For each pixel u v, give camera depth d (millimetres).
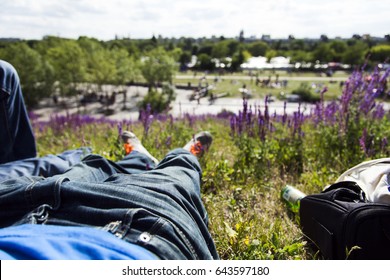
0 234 1183
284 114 4527
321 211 2111
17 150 3170
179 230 1441
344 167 3555
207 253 1514
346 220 1867
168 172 2035
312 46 139250
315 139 4484
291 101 44938
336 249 1944
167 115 7344
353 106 4316
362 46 98188
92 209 1457
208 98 56094
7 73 2844
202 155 3719
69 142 6070
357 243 1812
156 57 73000
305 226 2342
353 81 4316
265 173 3574
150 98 44312
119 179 1863
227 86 72000
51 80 62625
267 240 2209
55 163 2891
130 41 176250
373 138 3801
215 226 2459
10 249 1077
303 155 3988
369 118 4547
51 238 1148
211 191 3141
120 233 1331
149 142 4715
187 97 59812
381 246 1780
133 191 1554
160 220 1400
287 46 157500
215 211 2715
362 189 2143
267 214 2705
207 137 4059
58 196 1521
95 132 6879
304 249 2248
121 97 68688
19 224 1420
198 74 103812
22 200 1556
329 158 3928
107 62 67812
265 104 4250
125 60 71750
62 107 59875
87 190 1542
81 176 2104
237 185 3270
